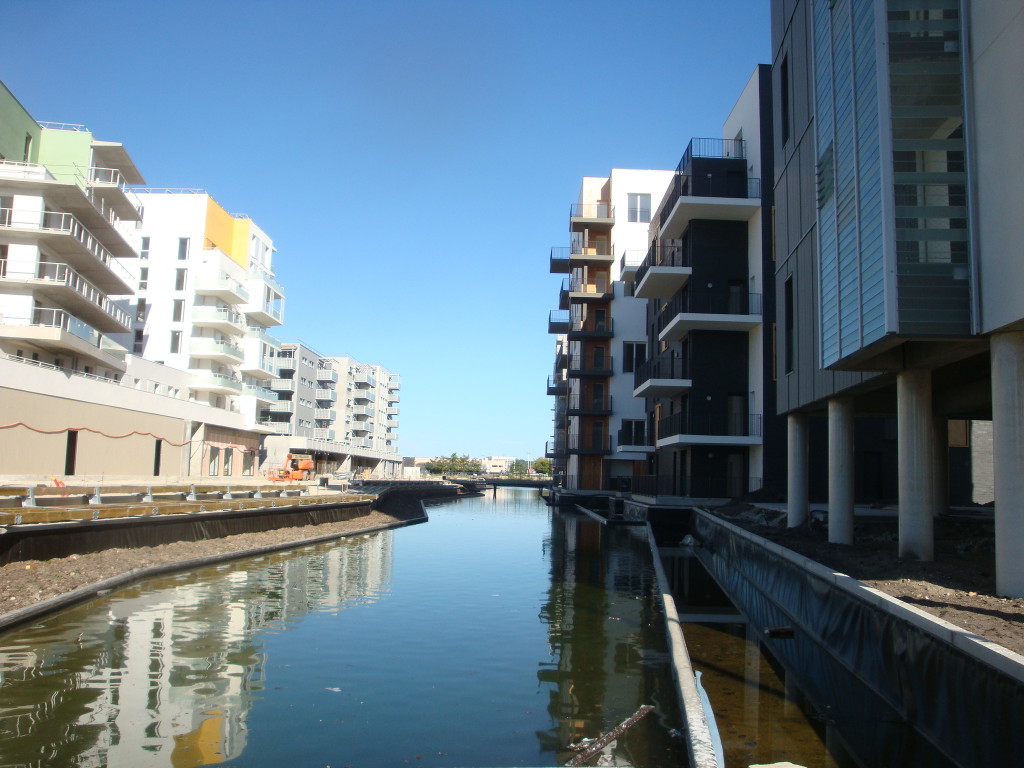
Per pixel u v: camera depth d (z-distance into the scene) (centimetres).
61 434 2792
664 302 3422
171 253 4978
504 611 1084
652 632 960
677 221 2788
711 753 507
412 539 2250
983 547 1152
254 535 1856
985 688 484
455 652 839
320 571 1452
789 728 608
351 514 2748
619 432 4422
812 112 1227
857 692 708
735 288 2706
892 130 805
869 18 859
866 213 865
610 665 797
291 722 602
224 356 4953
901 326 777
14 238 3020
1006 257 713
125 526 1343
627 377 4459
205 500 2055
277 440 5950
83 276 3581
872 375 1080
